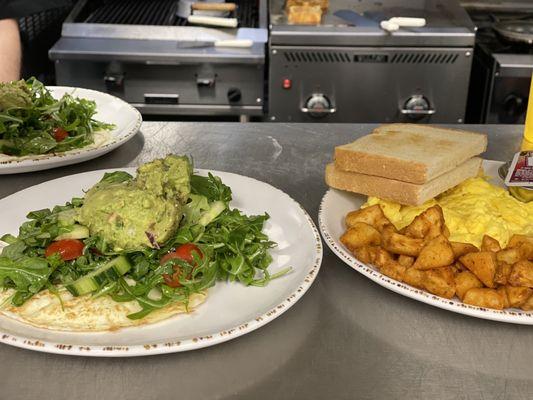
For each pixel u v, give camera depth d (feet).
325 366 1.65
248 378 1.61
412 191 2.11
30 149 2.75
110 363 1.64
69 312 1.73
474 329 1.78
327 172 2.30
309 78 4.91
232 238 1.93
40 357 1.66
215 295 1.81
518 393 1.57
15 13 4.92
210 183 2.15
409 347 1.72
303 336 1.75
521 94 4.84
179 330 1.68
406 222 2.11
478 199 2.15
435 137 2.43
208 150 2.85
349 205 2.25
